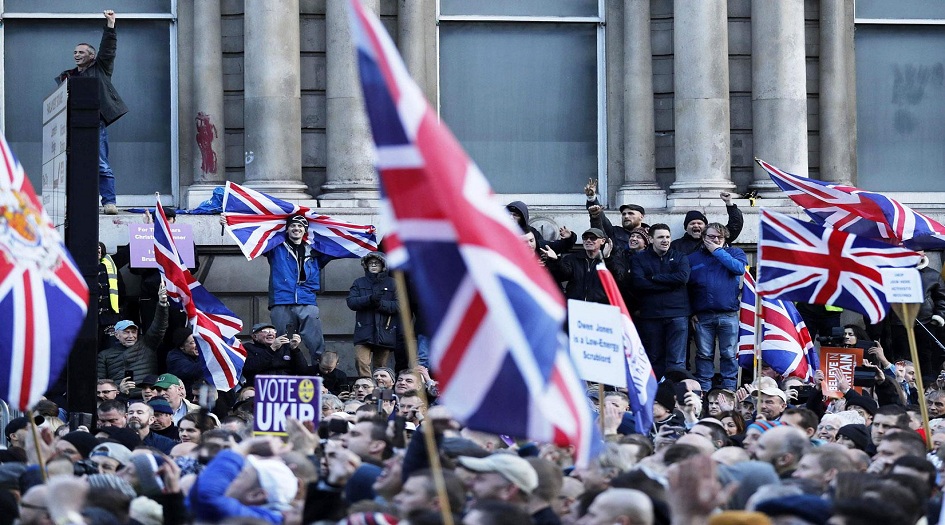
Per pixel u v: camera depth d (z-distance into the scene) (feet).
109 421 73.67
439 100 123.44
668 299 105.81
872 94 127.85
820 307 111.24
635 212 109.91
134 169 121.19
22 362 52.60
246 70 118.42
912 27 127.85
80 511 42.11
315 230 109.60
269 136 117.50
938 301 112.06
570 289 106.42
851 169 126.62
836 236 72.38
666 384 89.20
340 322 116.37
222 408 94.94
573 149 124.47
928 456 59.36
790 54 121.60
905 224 101.24
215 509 44.68
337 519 47.29
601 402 60.64
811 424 67.97
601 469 50.62
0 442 76.64
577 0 124.77
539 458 46.14
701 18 120.37
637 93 123.65
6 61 120.37
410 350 37.81
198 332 97.04
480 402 36.29
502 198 123.85
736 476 48.83
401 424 57.06
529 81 124.26
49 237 53.72
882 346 112.88
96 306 73.20
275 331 101.81
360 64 36.17
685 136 120.67
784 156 121.29
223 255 115.34
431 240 36.11
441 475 40.45
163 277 98.48
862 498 37.76
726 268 107.96
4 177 52.90
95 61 112.57
